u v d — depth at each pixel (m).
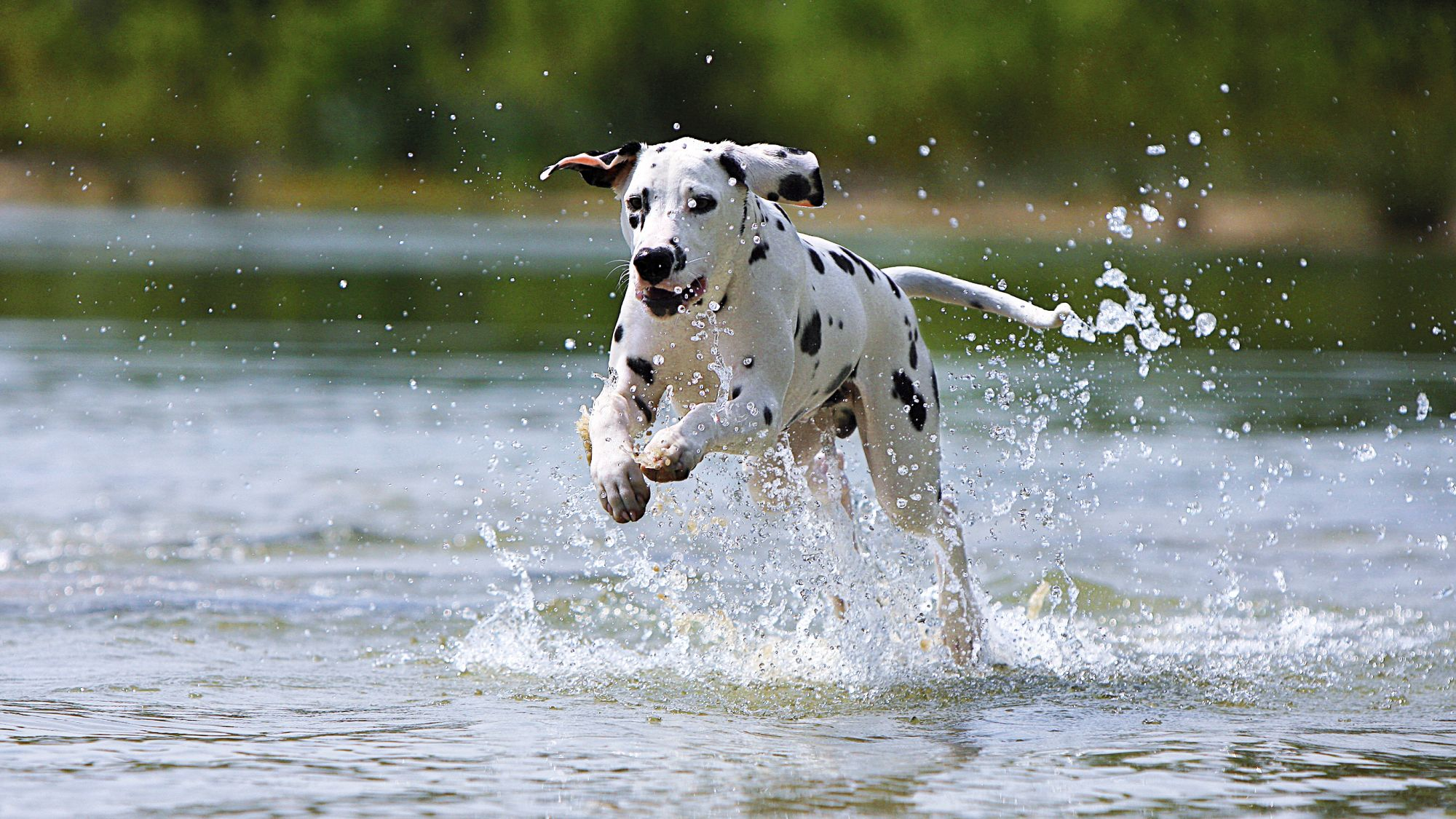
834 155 65.56
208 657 8.12
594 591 9.96
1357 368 22.31
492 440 15.03
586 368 20.81
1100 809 5.40
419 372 20.14
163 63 67.50
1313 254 49.19
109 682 7.46
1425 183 58.50
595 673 7.88
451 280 33.84
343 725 6.63
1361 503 12.75
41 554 10.59
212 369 20.16
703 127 67.31
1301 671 8.19
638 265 7.01
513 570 10.49
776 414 7.51
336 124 65.12
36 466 13.60
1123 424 16.36
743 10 67.88
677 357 7.53
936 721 6.91
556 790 5.55
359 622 9.03
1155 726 6.86
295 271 35.06
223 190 65.50
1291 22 62.50
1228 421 16.73
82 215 55.47
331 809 5.29
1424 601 9.86
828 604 8.92
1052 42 63.34
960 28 65.06
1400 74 61.47
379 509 12.23
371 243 44.84
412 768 5.86
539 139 63.94
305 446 14.78
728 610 9.47
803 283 7.83
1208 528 11.88
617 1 66.06
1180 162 60.84
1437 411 17.66
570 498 10.98
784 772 5.85
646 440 7.68
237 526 11.60
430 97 63.97
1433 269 41.59
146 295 29.48
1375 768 6.04
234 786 5.55
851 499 9.17
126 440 14.94
